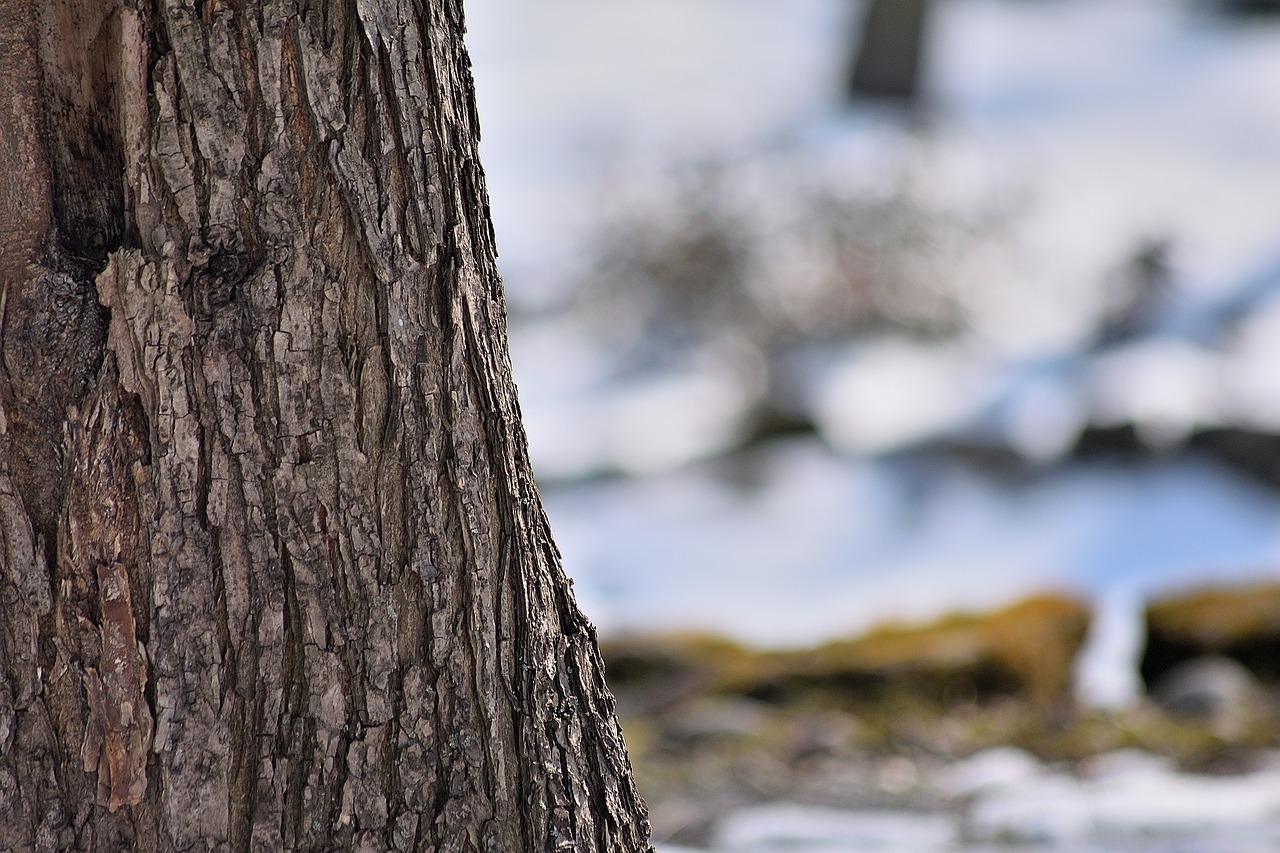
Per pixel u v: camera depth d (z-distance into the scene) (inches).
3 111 112.0
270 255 113.7
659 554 542.0
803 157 878.4
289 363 114.3
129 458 112.9
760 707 350.0
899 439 612.7
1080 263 855.1
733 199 824.9
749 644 383.2
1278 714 323.0
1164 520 511.2
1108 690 357.7
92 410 112.3
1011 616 376.5
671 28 1492.4
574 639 129.4
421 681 118.6
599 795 126.7
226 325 113.1
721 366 773.9
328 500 115.6
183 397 112.8
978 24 1402.6
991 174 913.5
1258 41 1299.2
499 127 1221.1
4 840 114.5
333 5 113.9
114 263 112.2
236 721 115.3
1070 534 517.7
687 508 589.9
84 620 113.6
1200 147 1074.7
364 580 116.9
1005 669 349.4
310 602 115.8
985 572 498.6
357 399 116.0
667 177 859.4
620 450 663.1
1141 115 1146.0
